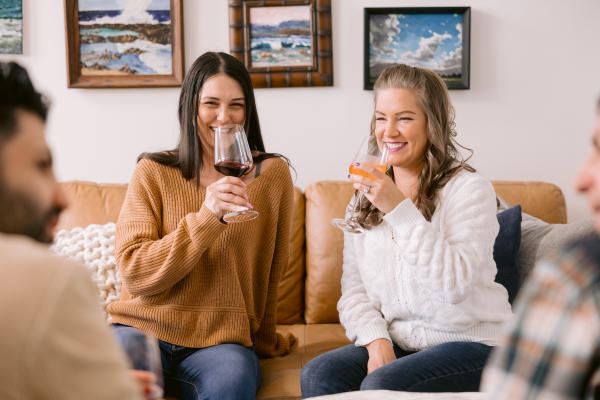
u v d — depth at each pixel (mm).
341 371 1502
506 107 2670
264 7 2611
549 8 2639
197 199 1747
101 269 1969
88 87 2609
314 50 2617
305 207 2338
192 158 1754
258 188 1792
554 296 518
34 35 2617
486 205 1521
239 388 1435
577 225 1863
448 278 1424
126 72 2619
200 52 2648
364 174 1485
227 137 1518
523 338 525
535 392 505
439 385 1361
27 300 539
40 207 617
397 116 1588
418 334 1550
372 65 2633
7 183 594
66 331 549
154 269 1582
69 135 2660
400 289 1570
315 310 2197
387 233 1631
